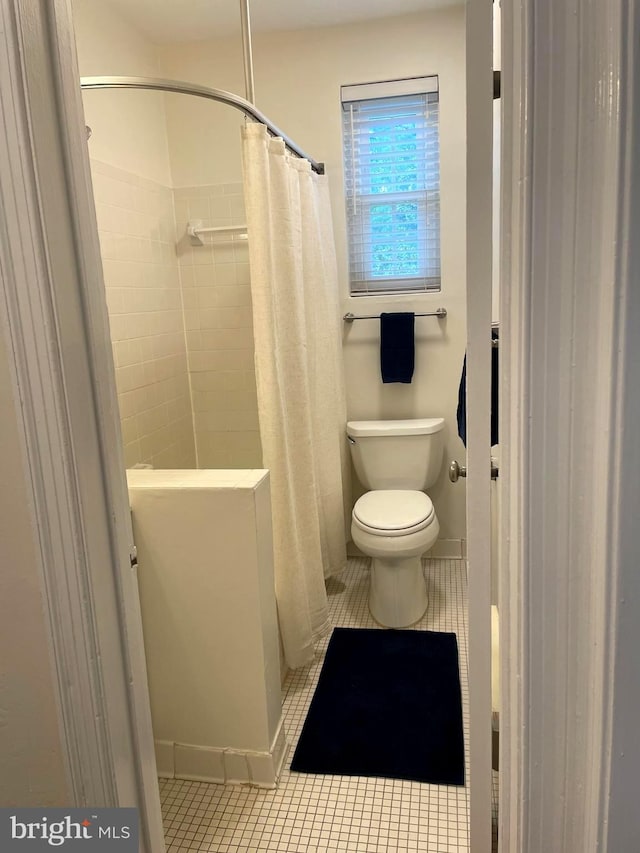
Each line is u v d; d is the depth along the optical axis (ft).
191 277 8.98
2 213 2.93
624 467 2.03
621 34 1.83
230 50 8.68
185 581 5.48
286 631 6.91
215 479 5.49
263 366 6.41
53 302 3.02
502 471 2.50
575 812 2.43
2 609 3.44
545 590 2.31
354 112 8.89
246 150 6.02
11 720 3.59
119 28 7.76
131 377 7.65
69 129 3.16
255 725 5.66
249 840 5.11
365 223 9.24
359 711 6.57
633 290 1.94
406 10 8.23
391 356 9.04
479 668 3.54
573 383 2.15
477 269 3.18
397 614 8.12
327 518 8.73
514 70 2.12
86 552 3.28
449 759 5.86
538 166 2.06
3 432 3.21
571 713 2.37
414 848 4.95
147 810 3.92
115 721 3.56
